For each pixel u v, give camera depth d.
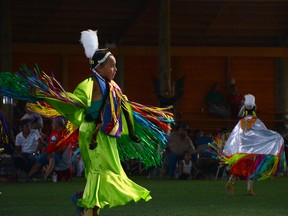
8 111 38.31
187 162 34.16
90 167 13.27
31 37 48.88
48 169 31.08
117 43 49.88
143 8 46.72
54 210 19.11
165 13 42.09
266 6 48.62
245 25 50.31
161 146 14.47
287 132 40.41
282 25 50.72
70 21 48.06
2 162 31.39
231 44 51.66
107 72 13.63
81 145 13.38
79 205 12.97
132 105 14.16
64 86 49.16
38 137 31.67
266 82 51.81
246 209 19.62
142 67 50.41
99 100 13.46
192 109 50.81
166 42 42.09
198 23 49.59
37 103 14.20
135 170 37.47
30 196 23.52
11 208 19.62
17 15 46.84
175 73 50.75
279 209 19.66
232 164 24.34
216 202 21.64
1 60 40.41
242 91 51.59
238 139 24.52
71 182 30.75
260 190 26.81
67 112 13.33
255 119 24.77
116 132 13.56
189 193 25.16
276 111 51.81
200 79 51.00
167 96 41.75
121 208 19.61
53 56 49.19
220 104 49.78
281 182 31.67
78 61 49.62
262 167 24.09
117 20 48.56
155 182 31.58
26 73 13.35
